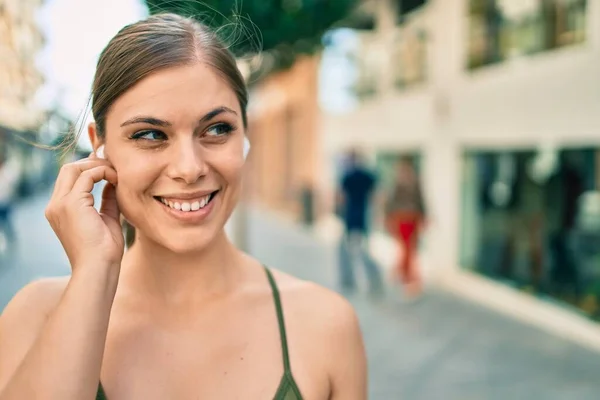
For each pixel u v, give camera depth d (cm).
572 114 570
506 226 707
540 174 634
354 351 141
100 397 124
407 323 619
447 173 820
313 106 1419
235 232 638
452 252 811
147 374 129
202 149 124
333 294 146
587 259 571
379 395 436
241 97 132
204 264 136
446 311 668
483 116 730
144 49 120
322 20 387
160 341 133
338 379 137
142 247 137
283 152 1759
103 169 125
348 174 752
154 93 119
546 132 611
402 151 979
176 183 122
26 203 1938
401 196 730
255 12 370
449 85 809
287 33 381
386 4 1013
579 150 571
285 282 148
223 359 132
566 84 578
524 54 657
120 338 132
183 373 130
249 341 134
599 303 557
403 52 958
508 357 517
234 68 130
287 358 133
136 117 119
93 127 132
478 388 450
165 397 127
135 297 137
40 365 108
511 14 675
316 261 1005
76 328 110
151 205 125
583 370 487
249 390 129
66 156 146
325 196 1341
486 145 730
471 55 762
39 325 127
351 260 767
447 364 500
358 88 1159
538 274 650
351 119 1192
